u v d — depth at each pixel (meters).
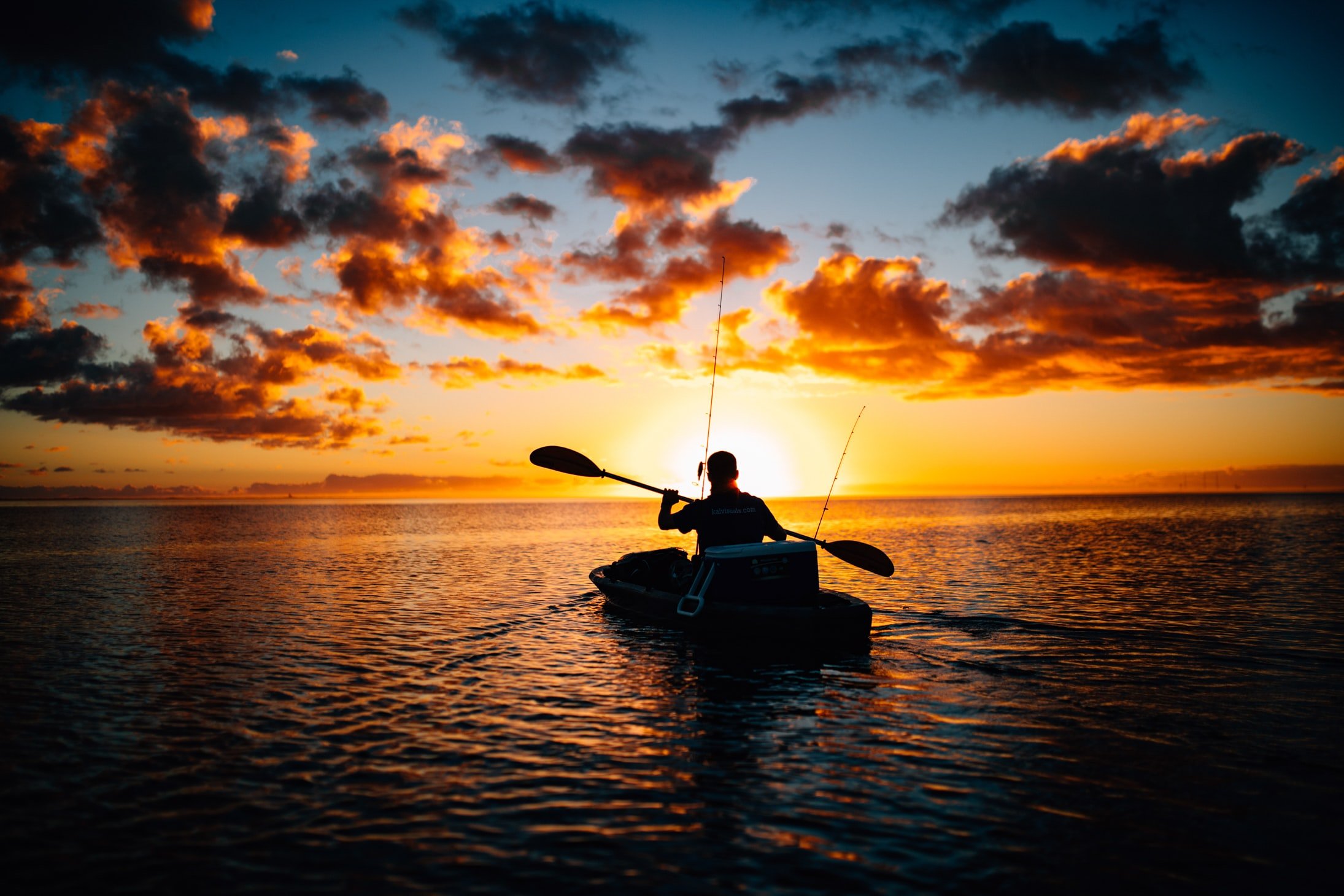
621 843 4.26
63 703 7.10
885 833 4.39
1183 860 4.09
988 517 65.56
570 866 3.99
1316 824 4.54
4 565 21.67
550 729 6.35
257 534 39.66
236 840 4.30
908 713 6.84
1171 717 6.68
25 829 4.43
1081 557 22.62
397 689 7.63
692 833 4.39
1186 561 21.12
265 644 9.84
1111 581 16.53
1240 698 7.33
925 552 25.03
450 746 5.93
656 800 4.88
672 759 5.66
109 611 12.65
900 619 11.62
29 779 5.21
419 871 3.94
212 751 5.79
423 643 9.96
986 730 6.34
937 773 5.37
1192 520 53.78
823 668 8.52
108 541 33.47
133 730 6.29
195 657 9.10
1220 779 5.25
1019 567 19.64
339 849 4.18
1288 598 13.75
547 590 15.46
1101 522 51.53
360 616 12.11
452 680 8.00
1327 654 9.20
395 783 5.16
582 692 7.55
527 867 3.98
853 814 4.66
